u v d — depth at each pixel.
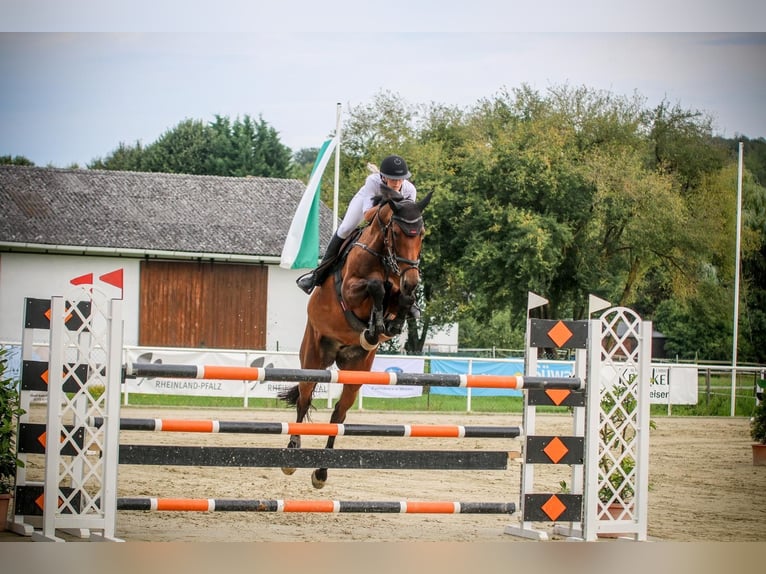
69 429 5.93
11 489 6.41
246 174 48.25
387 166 6.84
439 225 27.77
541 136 27.38
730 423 17.55
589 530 6.36
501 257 26.12
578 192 27.20
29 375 6.17
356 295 6.61
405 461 6.20
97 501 6.23
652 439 14.05
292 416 14.98
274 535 6.36
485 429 6.38
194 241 26.00
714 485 9.62
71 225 25.72
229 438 12.26
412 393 18.16
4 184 26.66
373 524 7.08
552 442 6.44
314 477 7.54
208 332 25.95
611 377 6.61
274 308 26.34
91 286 5.95
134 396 17.12
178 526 6.65
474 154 27.36
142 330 25.55
